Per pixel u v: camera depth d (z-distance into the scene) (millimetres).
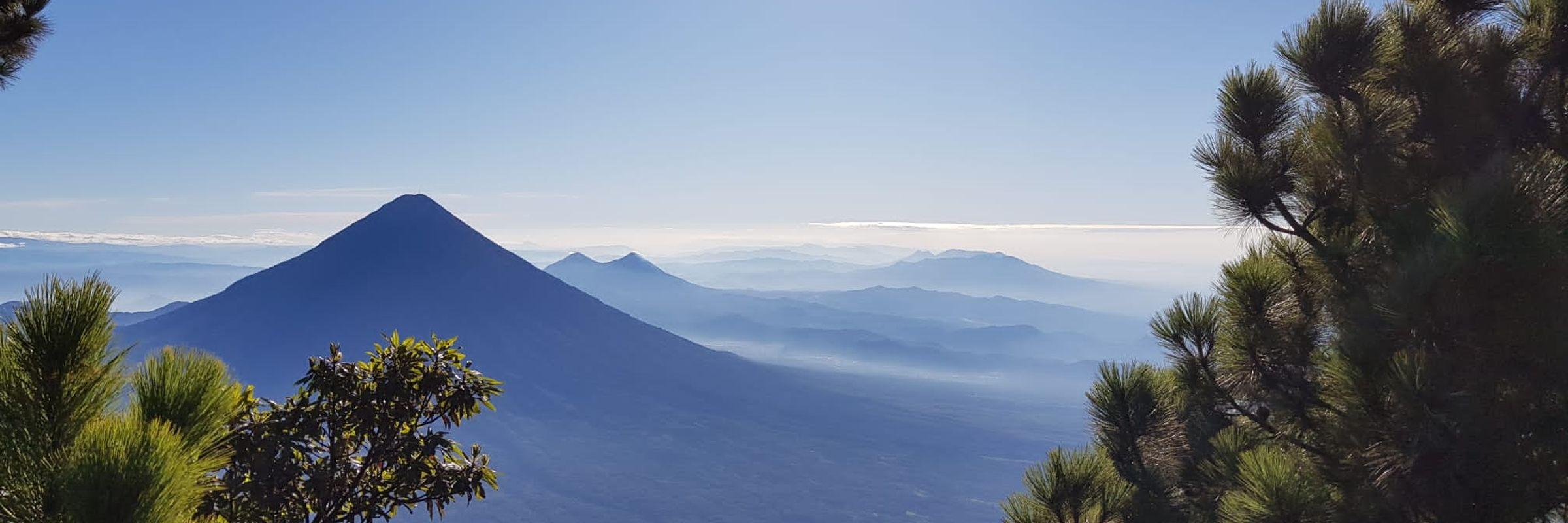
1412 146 6449
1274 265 7035
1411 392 4840
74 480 2635
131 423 2820
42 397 2883
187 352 3213
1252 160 7117
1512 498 4863
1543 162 5082
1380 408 5148
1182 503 7762
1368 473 5484
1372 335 5582
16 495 2768
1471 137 6195
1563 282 4766
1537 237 4699
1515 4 6613
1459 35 6613
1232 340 7059
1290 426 6844
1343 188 6797
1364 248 6492
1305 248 7023
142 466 2693
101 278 3082
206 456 3156
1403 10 6781
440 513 8273
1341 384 5449
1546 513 4930
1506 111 6188
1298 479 5551
